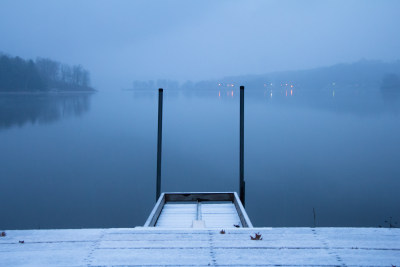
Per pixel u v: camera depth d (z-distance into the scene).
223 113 106.06
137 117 95.75
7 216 20.19
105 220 19.52
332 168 33.06
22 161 37.03
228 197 7.51
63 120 88.19
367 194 23.92
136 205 22.17
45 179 29.19
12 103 129.00
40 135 59.22
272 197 24.27
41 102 144.50
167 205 6.96
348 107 117.38
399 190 24.81
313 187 26.33
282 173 31.23
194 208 6.72
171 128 72.62
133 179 28.91
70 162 36.22
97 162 36.19
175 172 31.44
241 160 8.77
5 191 25.67
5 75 173.88
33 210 21.41
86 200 23.34
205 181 28.22
